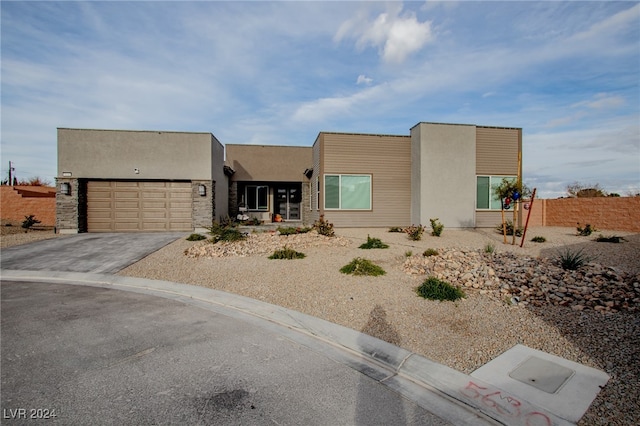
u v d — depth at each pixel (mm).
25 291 6398
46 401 2699
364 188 15211
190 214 14555
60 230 13516
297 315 4785
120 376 3129
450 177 14938
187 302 5688
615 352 3375
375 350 3646
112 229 14180
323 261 8391
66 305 5477
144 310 5223
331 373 3230
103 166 13875
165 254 9500
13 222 17078
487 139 15430
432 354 3504
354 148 15125
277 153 19938
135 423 2416
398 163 15477
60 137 13602
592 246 10047
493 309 4809
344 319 4590
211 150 14664
